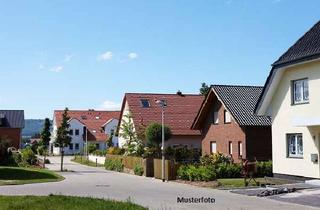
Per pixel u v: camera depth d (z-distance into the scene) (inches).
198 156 1513.3
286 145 982.4
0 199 617.0
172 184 1003.3
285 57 944.9
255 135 1233.4
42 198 625.6
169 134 1573.6
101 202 588.7
